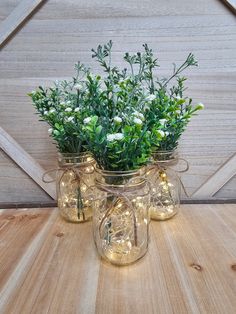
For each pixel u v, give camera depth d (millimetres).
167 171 398
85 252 333
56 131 352
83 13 422
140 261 310
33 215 436
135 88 308
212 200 458
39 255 328
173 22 421
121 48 429
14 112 453
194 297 252
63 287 272
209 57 428
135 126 250
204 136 452
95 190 311
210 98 440
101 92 312
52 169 461
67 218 410
